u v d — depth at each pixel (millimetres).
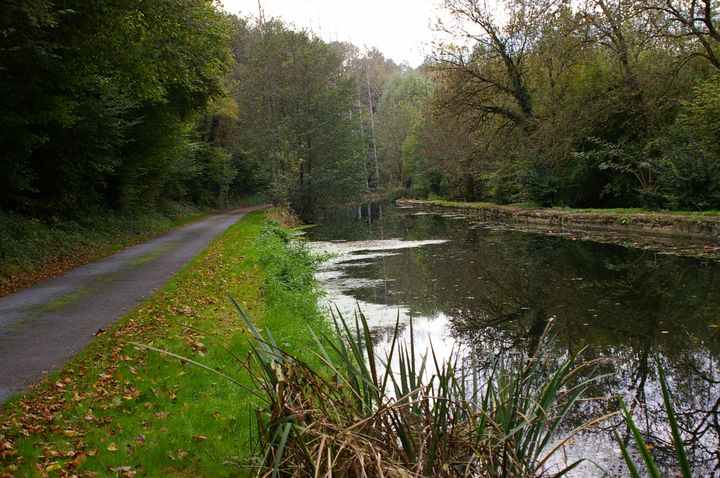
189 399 4754
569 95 23641
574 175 25109
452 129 30078
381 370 6047
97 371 5262
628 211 20609
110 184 21500
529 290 10781
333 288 11898
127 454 3756
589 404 5238
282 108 33375
